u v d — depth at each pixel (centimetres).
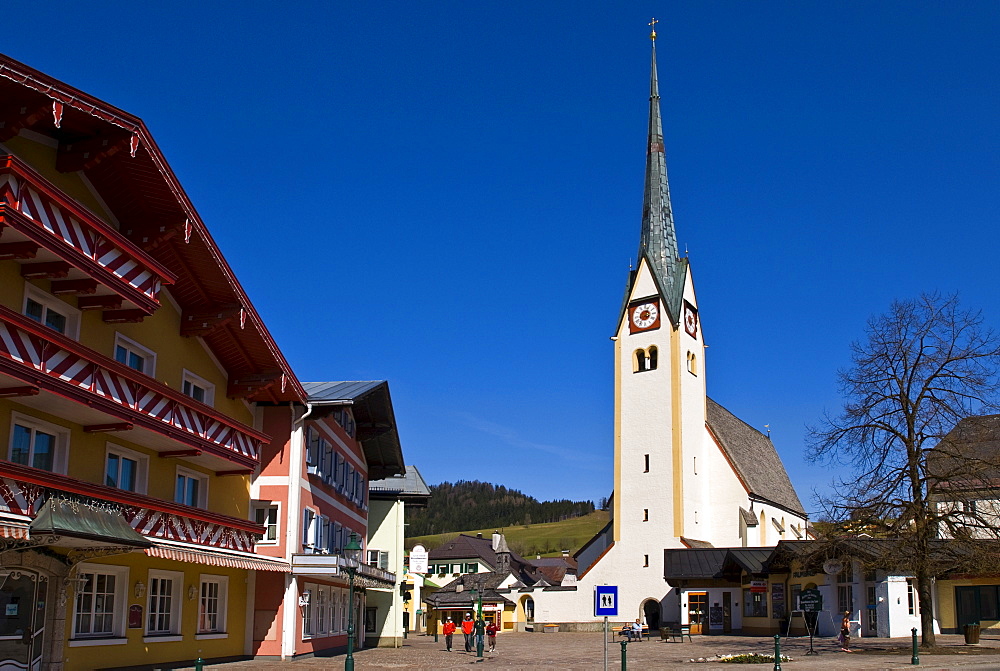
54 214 2152
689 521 7456
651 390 7706
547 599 7700
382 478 5769
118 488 2634
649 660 3891
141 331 2836
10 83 2045
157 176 2552
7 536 1934
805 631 5478
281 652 3612
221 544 3086
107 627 2661
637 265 8138
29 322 2056
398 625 5544
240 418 3594
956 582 5281
